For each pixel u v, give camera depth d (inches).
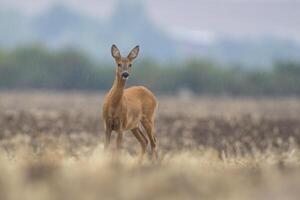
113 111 1877.5
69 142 2486.5
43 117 3779.5
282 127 3388.3
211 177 1253.7
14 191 1095.0
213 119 3880.4
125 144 2529.5
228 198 1105.4
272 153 2140.7
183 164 1451.8
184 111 5007.4
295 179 1203.9
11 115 3767.2
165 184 1173.1
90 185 1147.9
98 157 1574.8
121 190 1109.7
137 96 1994.3
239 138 2795.3
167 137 2869.1
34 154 1889.8
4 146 2306.8
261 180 1251.8
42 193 1075.9
